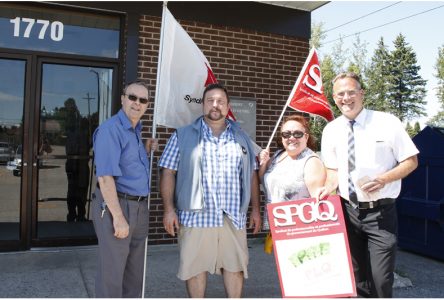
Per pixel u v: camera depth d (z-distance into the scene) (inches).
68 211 213.5
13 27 204.1
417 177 219.5
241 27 234.8
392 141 119.8
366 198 120.6
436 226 208.8
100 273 119.0
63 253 202.8
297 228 115.8
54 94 211.2
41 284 162.9
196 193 122.4
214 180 124.2
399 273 187.6
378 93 1222.9
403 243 226.4
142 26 215.8
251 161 133.3
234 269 128.2
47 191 209.8
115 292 119.6
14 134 204.4
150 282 170.4
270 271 187.0
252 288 167.6
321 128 628.4
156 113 136.3
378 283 119.7
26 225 204.2
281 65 245.0
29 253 201.0
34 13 206.7
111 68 219.6
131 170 121.0
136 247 126.7
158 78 136.8
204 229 123.8
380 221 119.9
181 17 222.4
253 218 137.9
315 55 148.4
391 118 121.5
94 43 216.8
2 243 201.2
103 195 115.0
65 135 213.0
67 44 212.4
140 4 214.4
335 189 129.0
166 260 198.8
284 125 126.9
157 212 216.5
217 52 231.0
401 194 226.4
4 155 202.8
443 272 193.8
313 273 113.2
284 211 117.0
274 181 127.2
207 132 128.8
